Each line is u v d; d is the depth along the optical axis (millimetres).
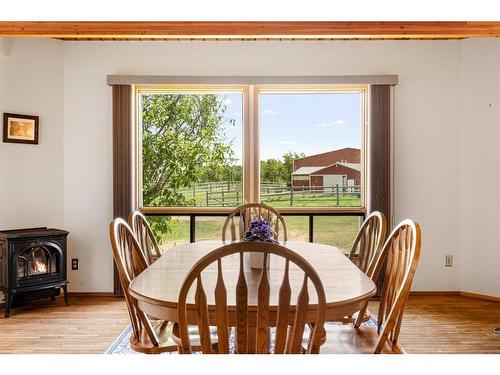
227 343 1353
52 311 3803
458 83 4227
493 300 4066
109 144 4285
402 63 4238
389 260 2039
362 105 4348
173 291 1647
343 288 1690
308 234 4352
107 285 4293
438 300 4078
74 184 4273
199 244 2807
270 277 1876
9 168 4027
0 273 3729
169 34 3186
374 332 2031
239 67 4254
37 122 4129
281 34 3113
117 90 4168
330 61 4250
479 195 4133
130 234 2211
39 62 4148
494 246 4062
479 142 4125
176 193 4398
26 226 4117
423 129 4250
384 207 4152
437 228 4254
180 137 4402
